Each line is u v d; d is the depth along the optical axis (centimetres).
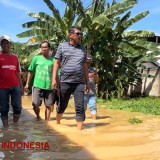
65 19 936
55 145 255
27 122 388
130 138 292
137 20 920
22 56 1148
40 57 420
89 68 436
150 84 1060
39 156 219
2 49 366
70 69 339
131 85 1089
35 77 416
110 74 936
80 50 344
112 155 228
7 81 363
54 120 410
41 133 309
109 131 331
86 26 894
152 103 688
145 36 945
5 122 360
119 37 936
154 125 383
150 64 1104
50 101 410
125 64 978
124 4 880
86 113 506
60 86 347
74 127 352
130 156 226
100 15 873
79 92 339
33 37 961
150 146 258
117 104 701
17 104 376
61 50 342
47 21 962
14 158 212
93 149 245
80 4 877
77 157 220
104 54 938
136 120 405
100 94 941
